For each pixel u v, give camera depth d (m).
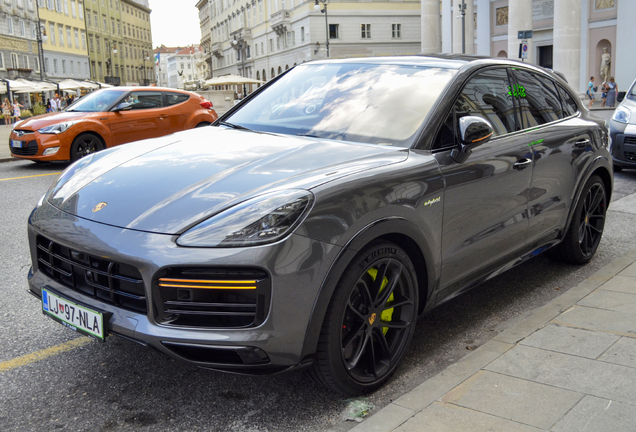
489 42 36.25
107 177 2.59
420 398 2.30
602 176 4.30
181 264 2.03
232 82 39.94
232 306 2.06
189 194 2.30
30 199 7.29
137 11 100.62
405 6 52.38
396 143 2.76
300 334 2.10
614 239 5.00
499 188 3.04
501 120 3.24
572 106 4.12
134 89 10.88
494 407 2.23
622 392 2.34
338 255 2.15
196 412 2.34
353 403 2.40
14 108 34.19
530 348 2.75
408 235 2.46
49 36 64.62
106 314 2.21
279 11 55.84
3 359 2.81
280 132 3.09
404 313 2.59
